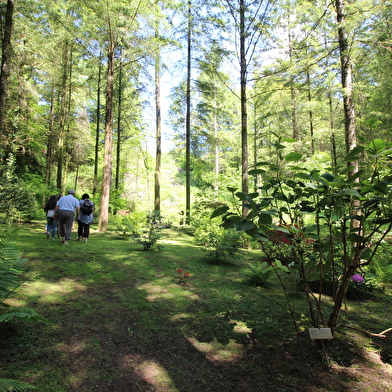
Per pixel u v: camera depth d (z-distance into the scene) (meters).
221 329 2.90
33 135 13.71
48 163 14.34
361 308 3.74
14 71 9.48
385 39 6.15
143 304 3.41
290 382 2.05
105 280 4.17
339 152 16.23
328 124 12.49
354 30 6.44
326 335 2.28
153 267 5.14
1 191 7.00
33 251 5.29
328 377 2.13
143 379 2.02
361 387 2.01
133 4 8.75
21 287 3.38
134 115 16.95
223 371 2.18
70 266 4.65
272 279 5.13
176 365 2.23
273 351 2.49
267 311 3.44
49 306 3.07
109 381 1.96
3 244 2.87
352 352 2.53
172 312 3.27
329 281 4.23
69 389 1.82
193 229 12.13
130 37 9.50
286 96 12.66
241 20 8.09
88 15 9.09
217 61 9.57
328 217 2.32
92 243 7.07
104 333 2.63
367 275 4.76
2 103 6.89
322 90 8.22
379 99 10.12
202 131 15.96
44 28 10.34
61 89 13.41
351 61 6.35
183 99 15.28
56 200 7.20
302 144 13.57
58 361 2.12
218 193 12.22
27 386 1.56
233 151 22.61
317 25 7.59
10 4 7.11
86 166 23.50
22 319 2.33
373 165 2.22
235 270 5.55
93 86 16.27
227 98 18.17
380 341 2.77
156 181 13.84
